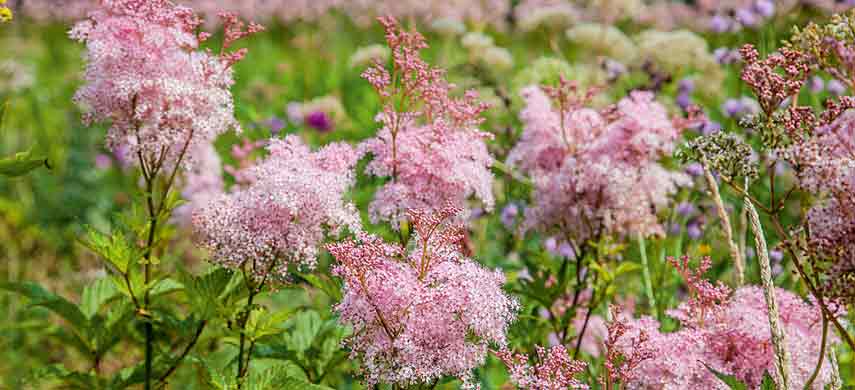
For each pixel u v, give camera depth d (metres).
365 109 7.79
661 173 4.58
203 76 3.72
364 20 11.15
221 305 3.74
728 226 3.98
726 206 5.47
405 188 3.79
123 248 3.81
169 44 3.64
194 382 4.79
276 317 3.78
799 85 3.07
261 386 3.59
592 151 4.62
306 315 4.56
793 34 3.32
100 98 3.61
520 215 5.84
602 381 3.24
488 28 10.67
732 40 7.57
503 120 6.98
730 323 3.45
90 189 7.36
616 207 4.50
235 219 3.49
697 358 3.33
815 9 6.12
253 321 3.82
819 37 3.18
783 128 3.10
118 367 5.46
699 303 3.59
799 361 3.30
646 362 3.35
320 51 10.91
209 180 5.45
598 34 7.43
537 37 10.48
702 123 5.13
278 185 3.42
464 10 9.49
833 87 6.21
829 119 3.03
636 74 7.29
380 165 3.89
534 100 4.80
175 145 3.94
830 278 2.85
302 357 4.23
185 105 3.63
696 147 3.17
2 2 3.85
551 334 5.19
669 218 5.48
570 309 4.57
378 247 3.08
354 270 3.02
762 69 3.10
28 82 8.87
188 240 5.55
